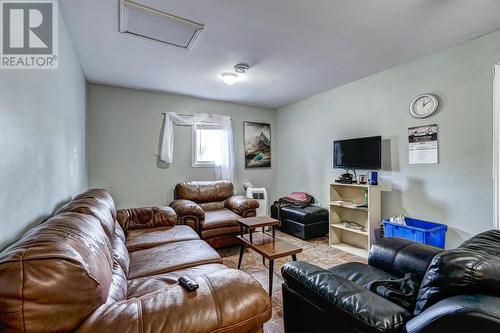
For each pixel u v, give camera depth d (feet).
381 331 2.81
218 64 9.21
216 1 5.70
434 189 8.42
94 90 11.21
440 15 6.29
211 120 14.05
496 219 7.00
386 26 6.79
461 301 2.45
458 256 2.89
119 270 4.48
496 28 6.91
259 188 14.49
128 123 11.94
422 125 8.75
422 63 8.75
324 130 12.83
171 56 8.54
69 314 2.40
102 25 6.61
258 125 15.79
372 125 10.45
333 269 5.61
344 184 10.59
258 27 6.81
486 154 7.24
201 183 12.76
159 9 5.98
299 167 14.58
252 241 8.00
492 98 7.11
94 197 5.68
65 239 2.83
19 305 2.22
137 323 2.57
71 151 7.14
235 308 3.01
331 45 7.85
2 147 3.03
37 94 4.33
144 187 12.30
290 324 4.39
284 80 11.02
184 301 2.91
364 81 10.75
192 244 6.90
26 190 3.75
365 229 10.26
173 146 13.03
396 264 5.21
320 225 12.23
